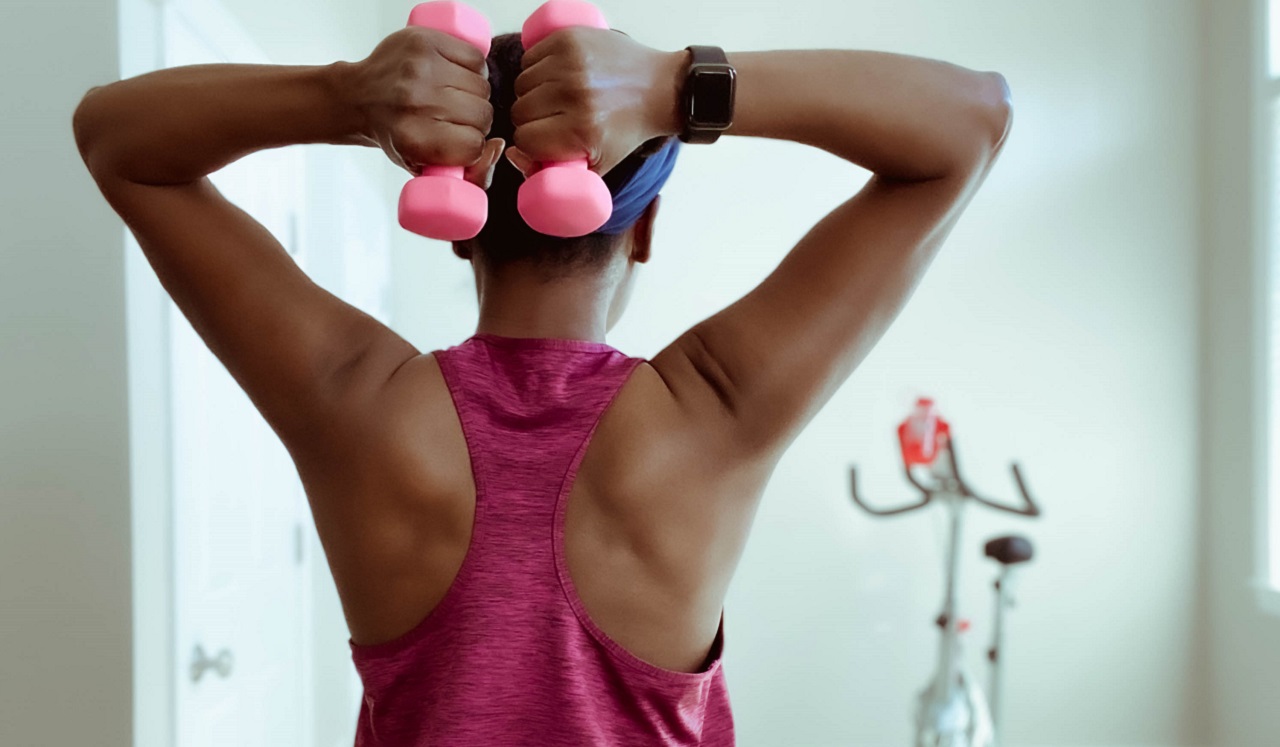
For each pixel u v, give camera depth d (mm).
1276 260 3176
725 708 589
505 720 526
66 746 1284
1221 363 3381
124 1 1301
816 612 3398
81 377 1289
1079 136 3467
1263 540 3221
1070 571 3428
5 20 1281
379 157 3234
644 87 483
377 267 3182
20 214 1282
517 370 583
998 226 3459
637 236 650
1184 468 3451
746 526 579
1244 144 3281
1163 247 3457
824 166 3465
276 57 2121
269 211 2053
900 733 3379
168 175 541
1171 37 3455
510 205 593
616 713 541
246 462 1910
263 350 555
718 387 557
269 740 2076
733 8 3471
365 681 566
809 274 552
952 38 3467
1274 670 3135
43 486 1285
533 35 495
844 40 3471
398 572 550
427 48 458
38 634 1284
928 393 3434
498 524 541
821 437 3410
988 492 3426
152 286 1372
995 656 2752
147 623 1338
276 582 2146
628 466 544
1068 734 3420
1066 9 3467
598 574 540
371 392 561
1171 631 3441
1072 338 3453
